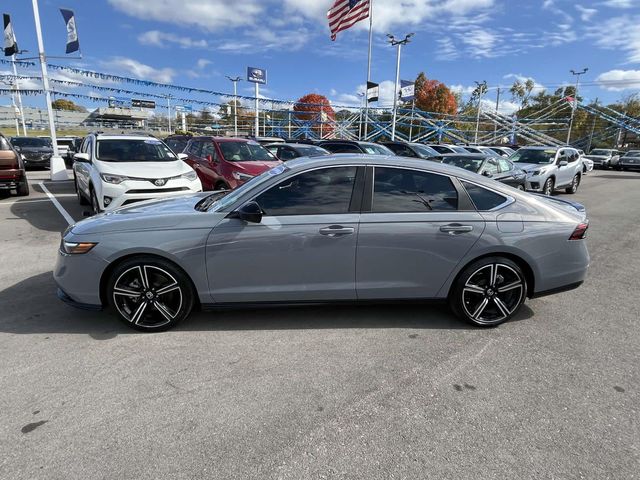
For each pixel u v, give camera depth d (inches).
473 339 145.2
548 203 156.3
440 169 150.4
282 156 513.7
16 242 259.9
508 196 151.6
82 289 142.1
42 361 127.0
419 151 662.5
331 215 142.6
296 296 145.8
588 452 93.1
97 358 129.2
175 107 1266.0
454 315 163.3
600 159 1350.9
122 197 275.7
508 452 92.8
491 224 145.9
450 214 145.9
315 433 98.0
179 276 142.6
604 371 126.2
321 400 110.3
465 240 145.1
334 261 143.1
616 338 147.5
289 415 104.2
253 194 144.2
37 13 569.6
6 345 136.3
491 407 108.5
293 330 149.4
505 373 124.4
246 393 112.9
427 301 151.4
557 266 151.9
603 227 346.3
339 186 145.2
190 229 140.1
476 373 124.2
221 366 125.9
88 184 318.0
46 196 443.8
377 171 146.7
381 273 145.5
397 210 144.9
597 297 186.4
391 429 99.7
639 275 218.7
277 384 117.1
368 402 109.8
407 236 142.9
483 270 148.9
